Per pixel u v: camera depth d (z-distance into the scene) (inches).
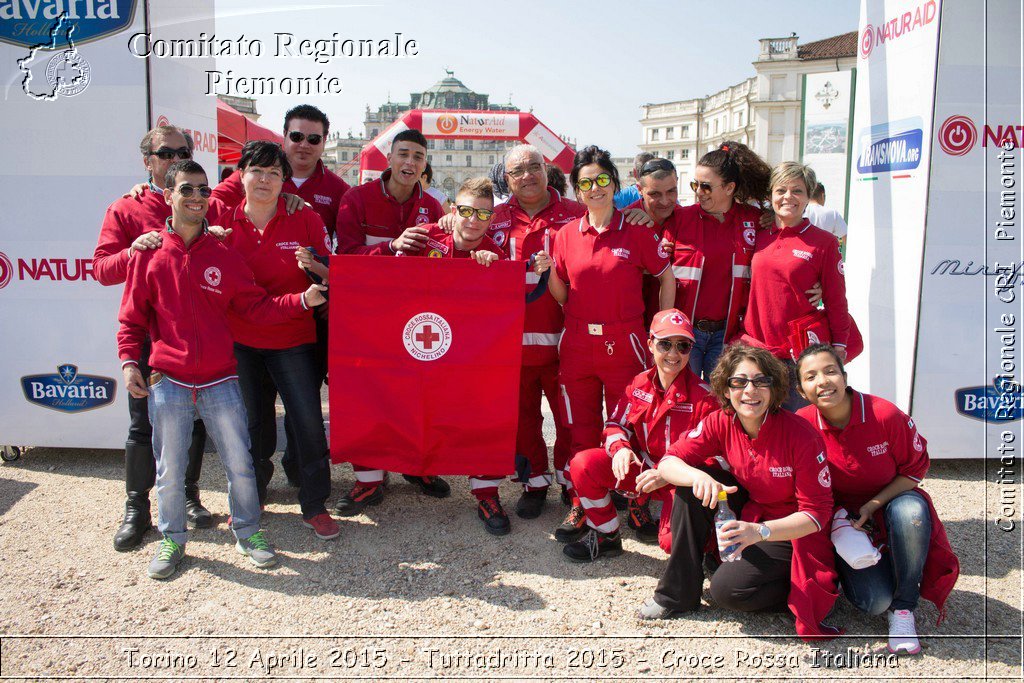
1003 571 146.6
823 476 121.3
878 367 215.6
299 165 193.0
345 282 156.5
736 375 121.3
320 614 131.0
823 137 339.3
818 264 154.7
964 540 160.2
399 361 159.5
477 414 160.9
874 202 219.9
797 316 157.3
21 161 190.4
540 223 177.2
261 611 131.6
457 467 163.3
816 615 123.6
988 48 188.9
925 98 192.9
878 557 119.3
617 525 154.0
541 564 151.2
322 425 161.8
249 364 159.0
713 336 171.8
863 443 127.8
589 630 127.1
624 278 155.6
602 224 157.8
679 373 144.9
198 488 175.8
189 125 217.3
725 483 131.1
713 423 130.4
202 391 142.2
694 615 132.1
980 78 189.9
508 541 161.3
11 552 151.2
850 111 328.8
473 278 157.1
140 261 139.6
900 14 205.0
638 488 134.9
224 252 143.3
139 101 188.1
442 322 158.4
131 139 189.0
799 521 119.4
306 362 159.2
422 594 138.4
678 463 129.4
